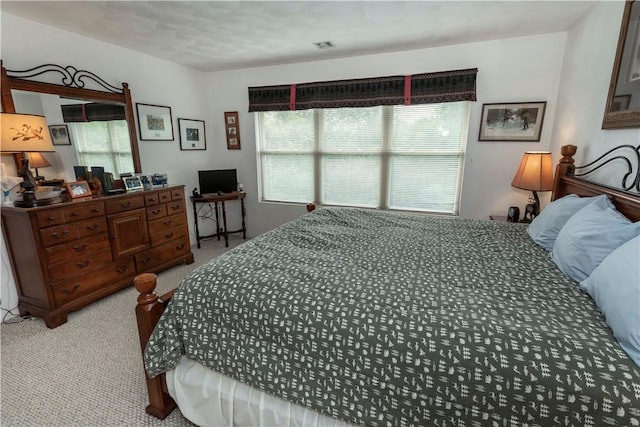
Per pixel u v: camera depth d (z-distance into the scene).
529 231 2.03
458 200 3.39
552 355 0.87
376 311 1.09
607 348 0.88
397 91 3.24
